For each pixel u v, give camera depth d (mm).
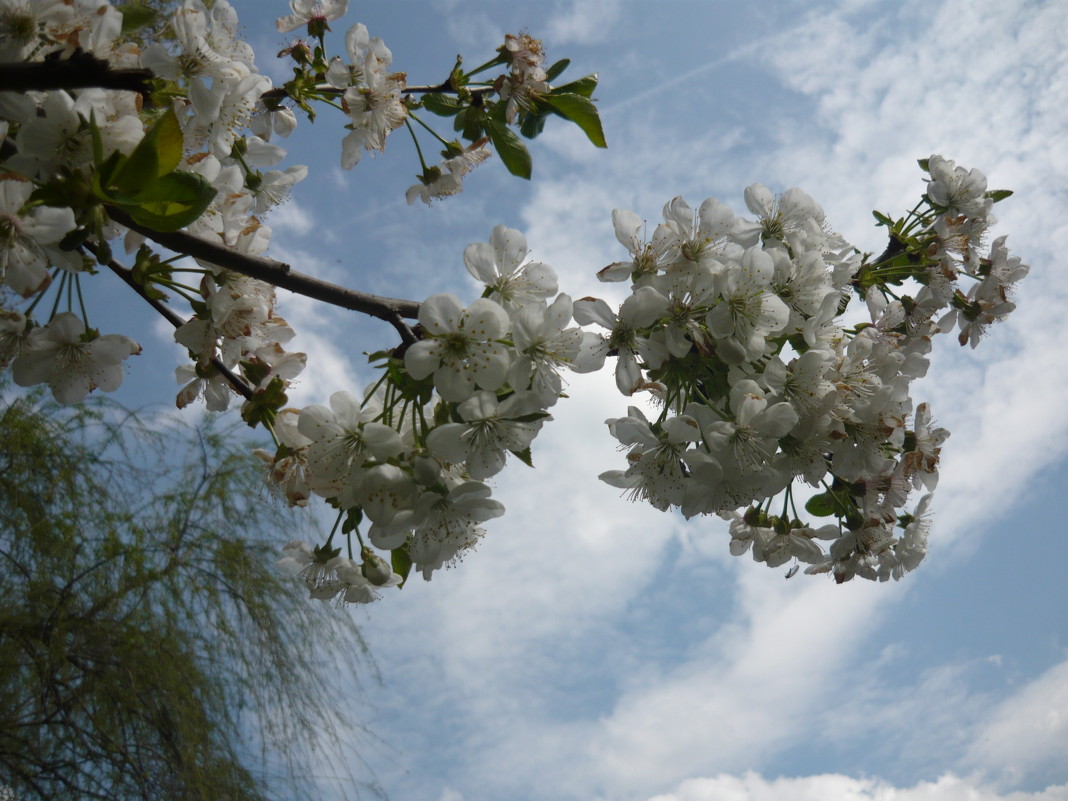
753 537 435
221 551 1227
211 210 347
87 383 341
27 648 1068
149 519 1229
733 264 353
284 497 354
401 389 324
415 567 357
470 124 431
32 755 1034
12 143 298
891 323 457
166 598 1186
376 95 433
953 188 509
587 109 423
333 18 450
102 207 298
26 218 290
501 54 421
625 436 363
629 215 364
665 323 352
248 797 1142
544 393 322
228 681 1200
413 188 467
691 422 346
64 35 300
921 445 427
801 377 362
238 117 353
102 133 297
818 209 420
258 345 356
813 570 444
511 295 344
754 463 346
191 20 335
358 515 338
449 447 316
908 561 452
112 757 1065
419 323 329
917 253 495
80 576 1144
